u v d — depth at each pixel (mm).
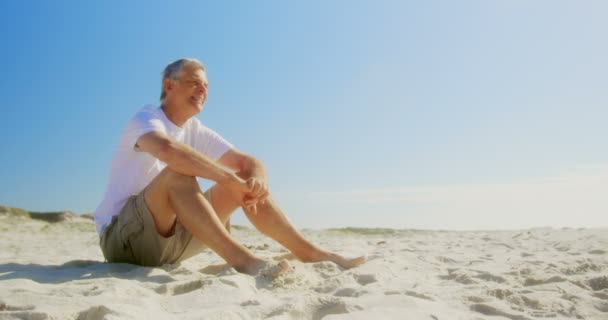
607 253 3795
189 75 2820
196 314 1626
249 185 2609
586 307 1898
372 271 2555
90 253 4605
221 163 3053
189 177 2508
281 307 1651
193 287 2107
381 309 1678
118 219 2705
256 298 1879
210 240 2453
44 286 2146
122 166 2781
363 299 1831
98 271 2584
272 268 2258
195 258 3559
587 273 2729
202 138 3090
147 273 2471
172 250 2711
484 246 5012
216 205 2824
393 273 2631
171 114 2867
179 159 2457
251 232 9703
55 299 1842
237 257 2416
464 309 1821
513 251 4250
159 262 2719
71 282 2229
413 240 6574
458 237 7230
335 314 1633
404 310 1677
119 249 2771
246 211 2805
